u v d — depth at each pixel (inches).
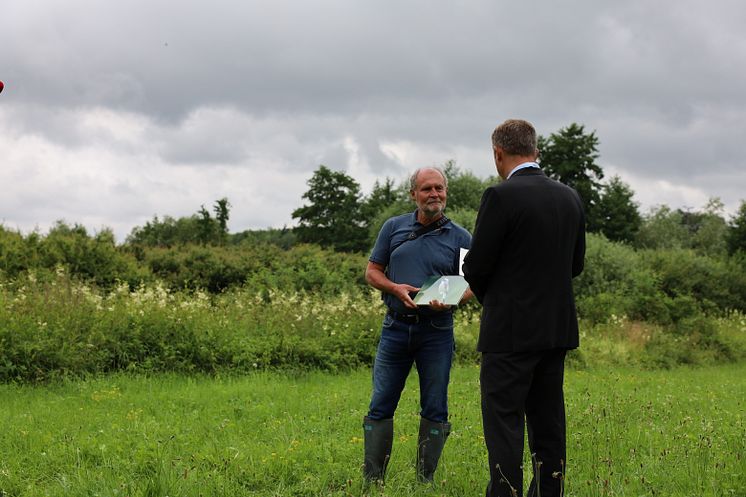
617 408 316.2
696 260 1237.7
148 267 850.1
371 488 181.5
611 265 953.5
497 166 171.8
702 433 252.7
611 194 2315.5
